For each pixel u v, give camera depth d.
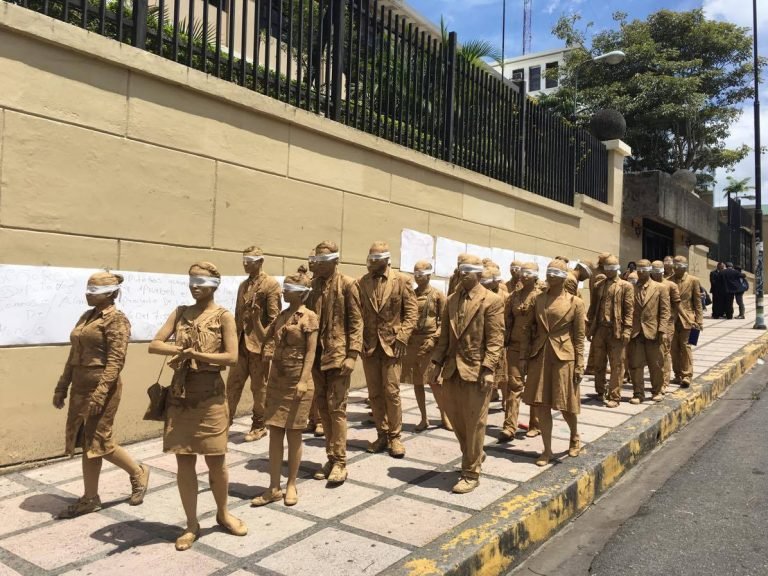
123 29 5.97
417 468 5.21
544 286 5.79
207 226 6.40
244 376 6.00
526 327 5.40
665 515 4.67
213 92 6.33
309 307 4.93
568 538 4.38
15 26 4.85
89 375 4.05
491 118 11.38
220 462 3.76
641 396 7.87
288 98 7.36
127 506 4.29
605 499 5.14
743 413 7.98
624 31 23.53
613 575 3.74
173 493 4.54
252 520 4.04
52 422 5.26
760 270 15.96
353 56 8.43
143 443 5.88
